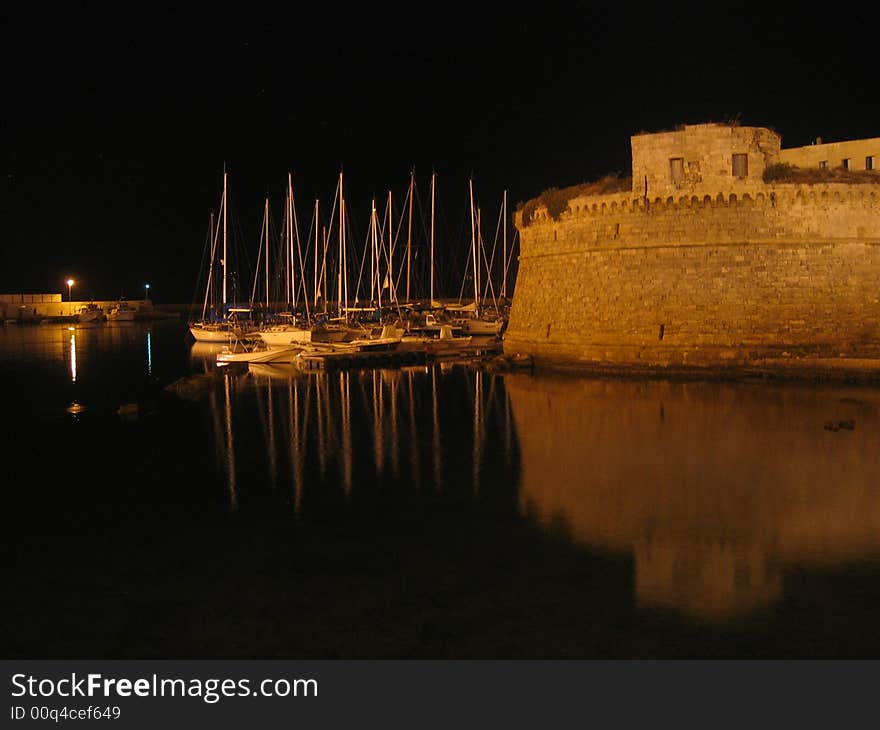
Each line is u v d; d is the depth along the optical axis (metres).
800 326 42.62
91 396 44.28
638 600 15.30
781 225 43.19
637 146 45.19
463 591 15.84
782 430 29.08
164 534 19.48
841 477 23.00
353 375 50.12
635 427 30.48
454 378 47.00
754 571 16.53
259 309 105.00
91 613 15.14
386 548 18.25
